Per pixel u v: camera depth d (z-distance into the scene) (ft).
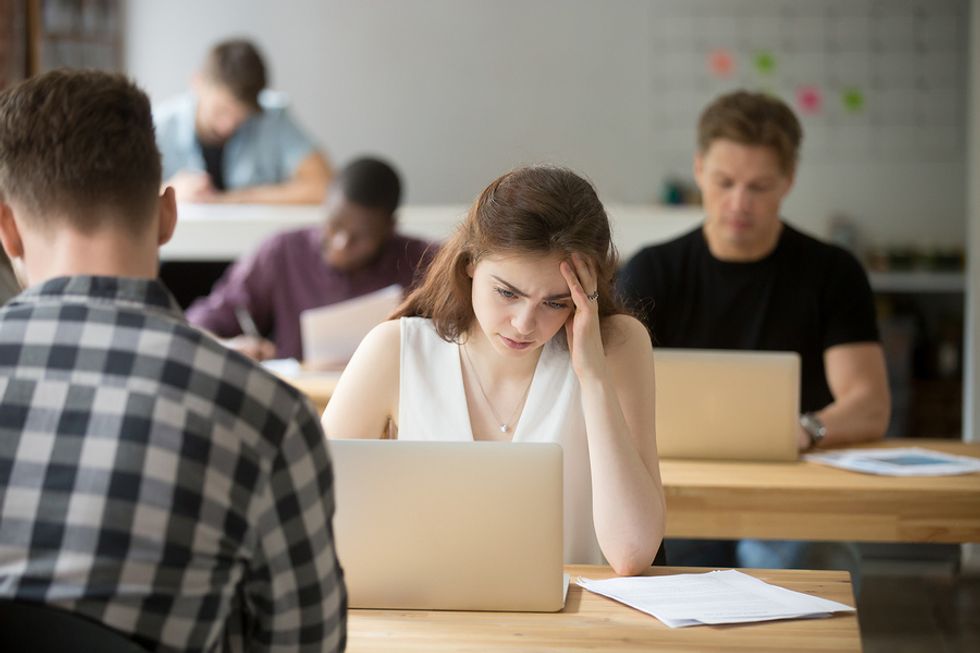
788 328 10.51
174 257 17.16
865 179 23.44
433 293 7.09
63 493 3.74
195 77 18.38
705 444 8.98
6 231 4.12
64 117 3.96
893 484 8.20
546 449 5.59
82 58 21.26
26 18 20.12
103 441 3.76
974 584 13.25
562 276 6.32
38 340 3.87
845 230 23.22
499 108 23.25
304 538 4.01
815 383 10.59
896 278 23.12
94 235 3.99
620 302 7.09
